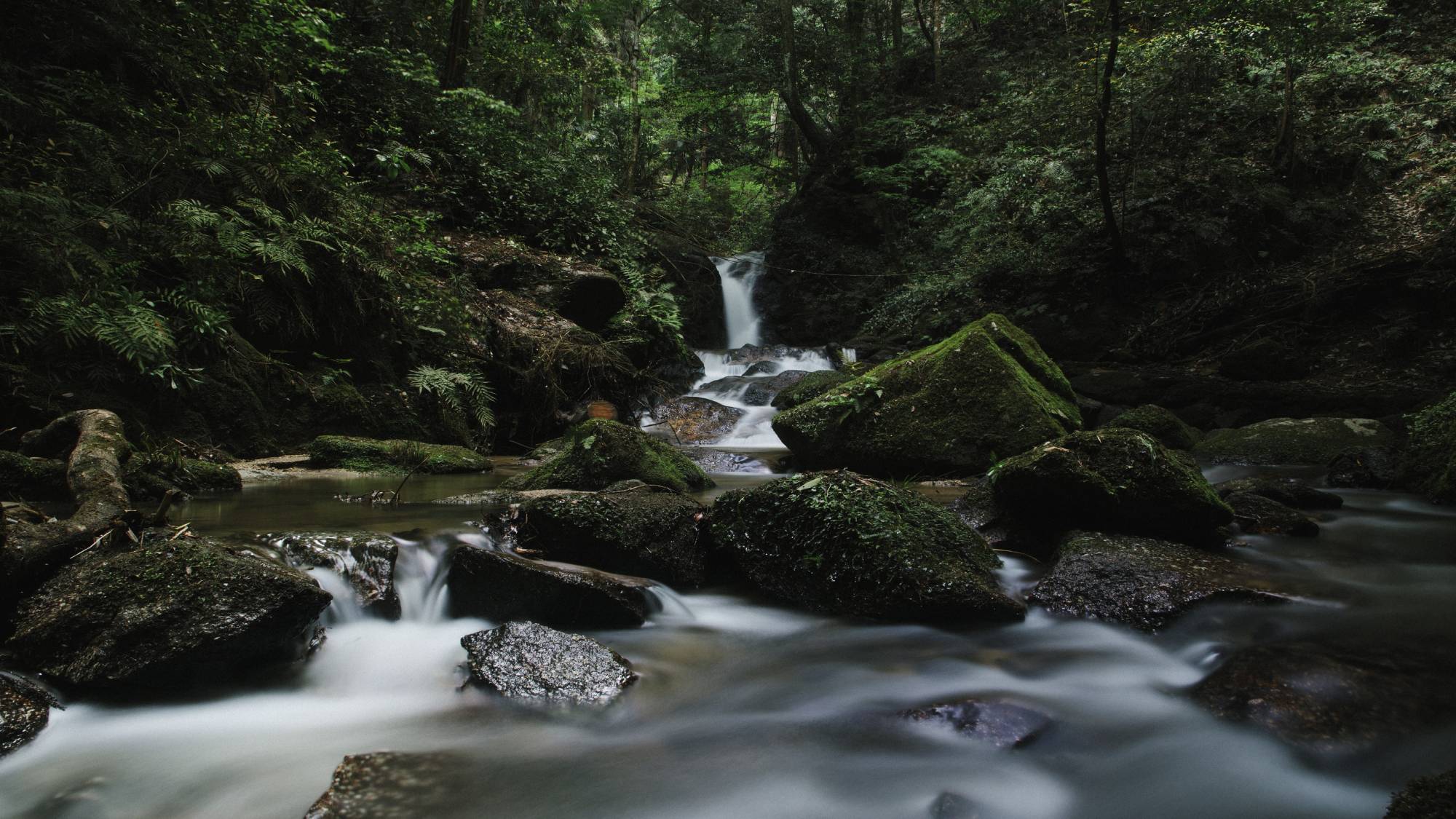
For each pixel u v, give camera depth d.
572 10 16.19
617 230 13.26
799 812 2.00
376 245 8.09
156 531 3.16
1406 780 2.02
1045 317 12.67
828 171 19.78
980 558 3.74
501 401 9.04
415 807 1.96
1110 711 2.52
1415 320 9.88
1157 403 9.98
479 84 13.84
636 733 2.42
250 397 6.47
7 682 2.28
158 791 2.07
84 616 2.51
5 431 4.62
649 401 10.91
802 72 20.72
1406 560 3.96
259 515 4.25
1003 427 6.69
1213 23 11.84
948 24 22.64
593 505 3.70
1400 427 7.79
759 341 17.03
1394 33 13.77
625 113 19.88
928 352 7.55
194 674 2.48
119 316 5.09
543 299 10.50
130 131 6.44
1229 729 2.33
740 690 2.73
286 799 2.05
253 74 8.22
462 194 11.48
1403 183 11.85
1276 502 4.95
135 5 6.97
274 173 7.07
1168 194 12.76
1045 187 13.88
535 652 2.72
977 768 2.21
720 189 25.89
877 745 2.35
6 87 5.76
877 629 3.28
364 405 7.30
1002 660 2.94
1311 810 1.99
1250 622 3.06
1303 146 12.75
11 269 5.09
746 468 7.73
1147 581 3.33
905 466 6.86
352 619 3.08
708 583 3.84
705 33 20.61
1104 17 11.51
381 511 4.52
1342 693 2.39
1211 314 11.51
